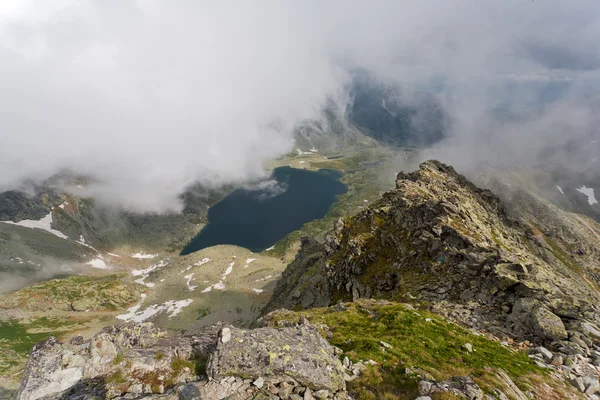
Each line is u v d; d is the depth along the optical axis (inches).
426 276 2169.0
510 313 1574.8
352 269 3011.8
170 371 744.3
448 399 730.2
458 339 1245.7
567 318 1425.9
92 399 633.0
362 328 1311.5
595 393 978.1
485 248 2074.3
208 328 1054.4
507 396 828.6
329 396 749.9
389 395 790.5
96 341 750.5
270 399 671.8
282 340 816.9
